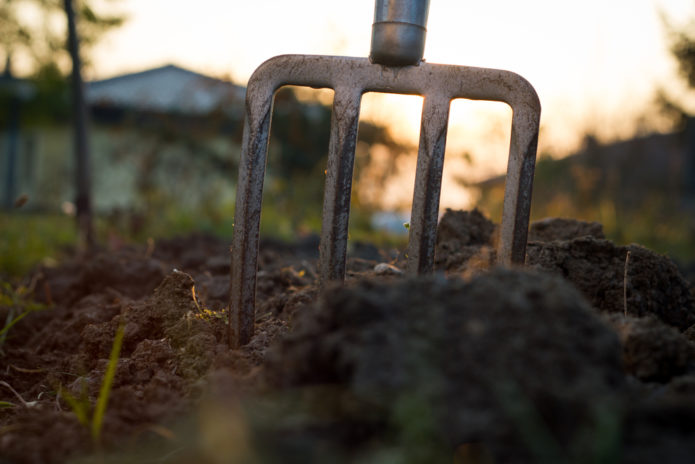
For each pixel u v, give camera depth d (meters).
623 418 0.38
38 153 4.05
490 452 0.37
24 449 0.43
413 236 0.59
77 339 0.69
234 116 2.41
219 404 0.42
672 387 0.43
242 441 0.38
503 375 0.39
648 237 2.29
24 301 0.86
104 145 3.52
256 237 0.58
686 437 0.38
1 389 0.61
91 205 1.81
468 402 0.38
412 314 0.41
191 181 2.36
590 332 0.41
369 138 2.12
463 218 0.77
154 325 0.61
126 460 0.42
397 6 0.58
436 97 0.59
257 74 0.59
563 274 0.62
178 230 1.84
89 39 2.01
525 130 0.57
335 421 0.39
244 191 0.57
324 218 0.59
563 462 0.36
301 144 2.66
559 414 0.38
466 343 0.40
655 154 3.33
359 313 0.41
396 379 0.39
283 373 0.43
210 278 0.83
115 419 0.45
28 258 1.33
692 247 2.32
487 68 0.58
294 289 0.75
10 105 3.80
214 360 0.53
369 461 0.37
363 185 2.14
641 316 0.60
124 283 0.87
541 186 2.66
